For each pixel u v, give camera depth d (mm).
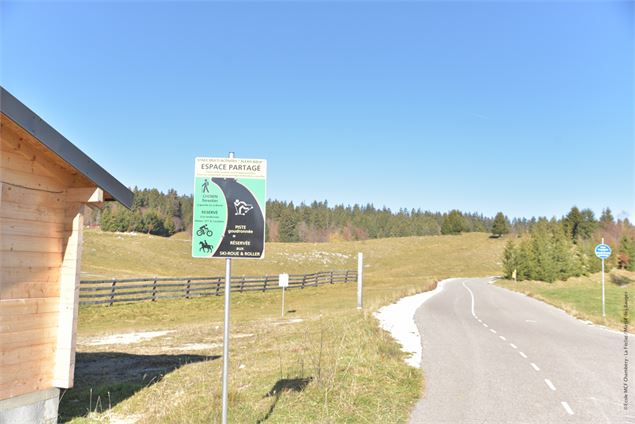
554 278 64938
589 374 10320
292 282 39656
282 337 15094
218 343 15086
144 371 11172
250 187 5922
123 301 26016
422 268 90562
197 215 5863
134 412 8125
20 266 6859
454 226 138500
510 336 15586
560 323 19562
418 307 24828
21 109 6344
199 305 27781
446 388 9008
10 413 6645
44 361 7172
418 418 7281
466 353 12461
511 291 41000
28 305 6953
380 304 25219
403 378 9398
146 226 121000
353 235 154875
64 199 7555
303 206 164250
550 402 8234
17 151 6809
